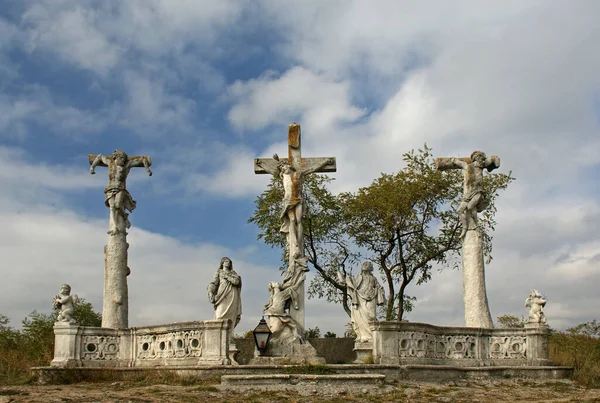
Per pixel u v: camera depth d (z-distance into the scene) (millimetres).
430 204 34156
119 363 20500
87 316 35781
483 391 17266
